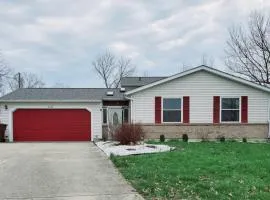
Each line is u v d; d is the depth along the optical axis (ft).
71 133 82.89
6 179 30.73
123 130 59.67
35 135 82.53
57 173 33.47
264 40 116.88
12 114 82.28
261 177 30.25
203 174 31.09
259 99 76.13
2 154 49.70
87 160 42.63
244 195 23.73
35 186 27.91
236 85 75.92
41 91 90.58
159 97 75.10
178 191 25.00
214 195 23.67
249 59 119.85
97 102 83.10
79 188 27.14
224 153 46.78
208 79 75.66
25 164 39.40
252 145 59.21
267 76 116.78
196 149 52.34
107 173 33.27
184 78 75.46
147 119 74.95
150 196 24.03
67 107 82.99
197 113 75.46
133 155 45.93
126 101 85.66
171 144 61.31
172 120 75.31
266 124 75.92
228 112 76.02
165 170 32.89
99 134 82.94
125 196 24.47
